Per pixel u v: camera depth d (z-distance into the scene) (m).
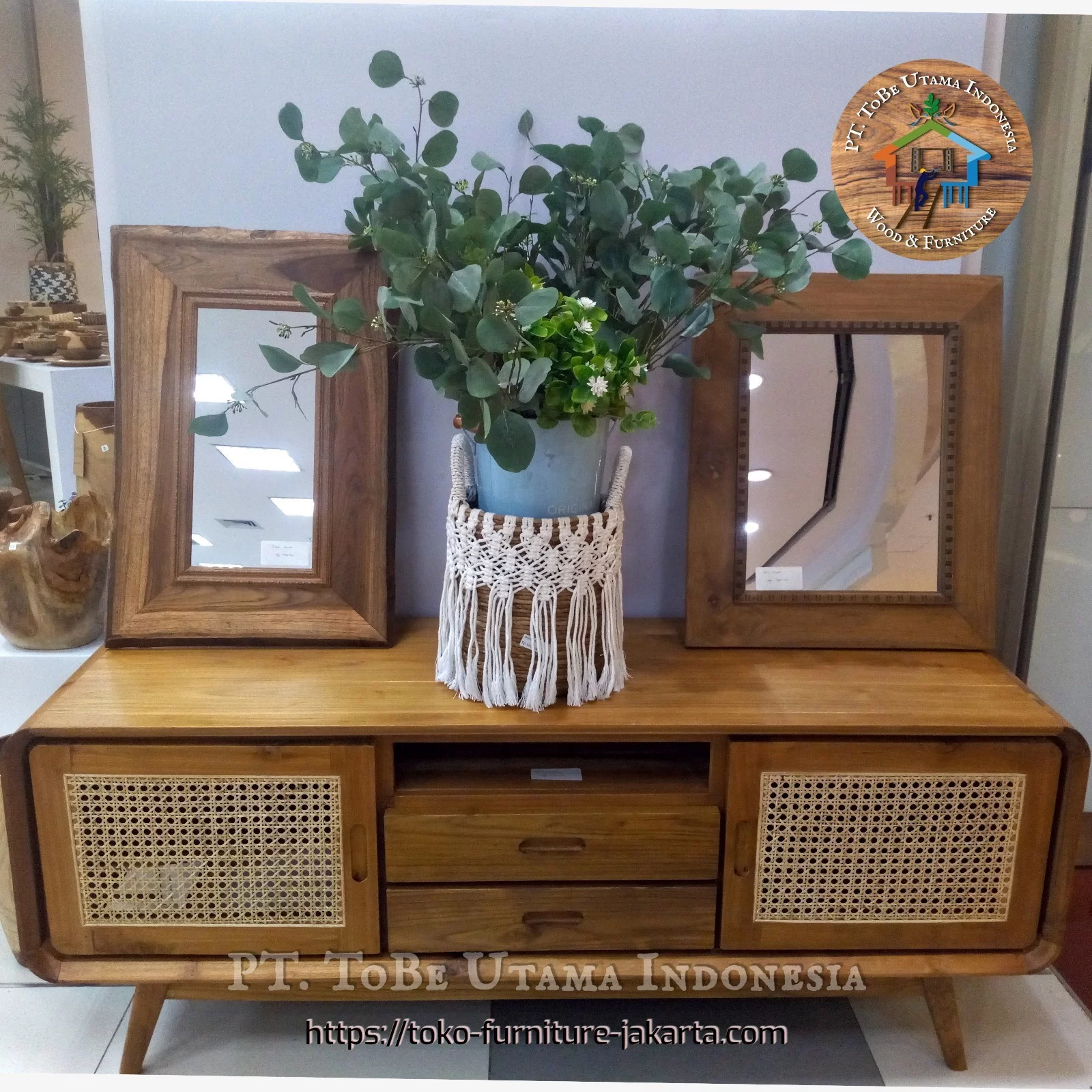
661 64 1.23
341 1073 1.20
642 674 1.20
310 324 1.23
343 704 1.09
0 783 1.03
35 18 2.48
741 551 1.27
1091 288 1.43
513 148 1.26
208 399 1.24
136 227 1.20
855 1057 1.24
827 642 1.28
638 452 1.38
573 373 0.97
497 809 1.10
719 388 1.25
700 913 1.13
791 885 1.12
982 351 1.25
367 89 1.23
